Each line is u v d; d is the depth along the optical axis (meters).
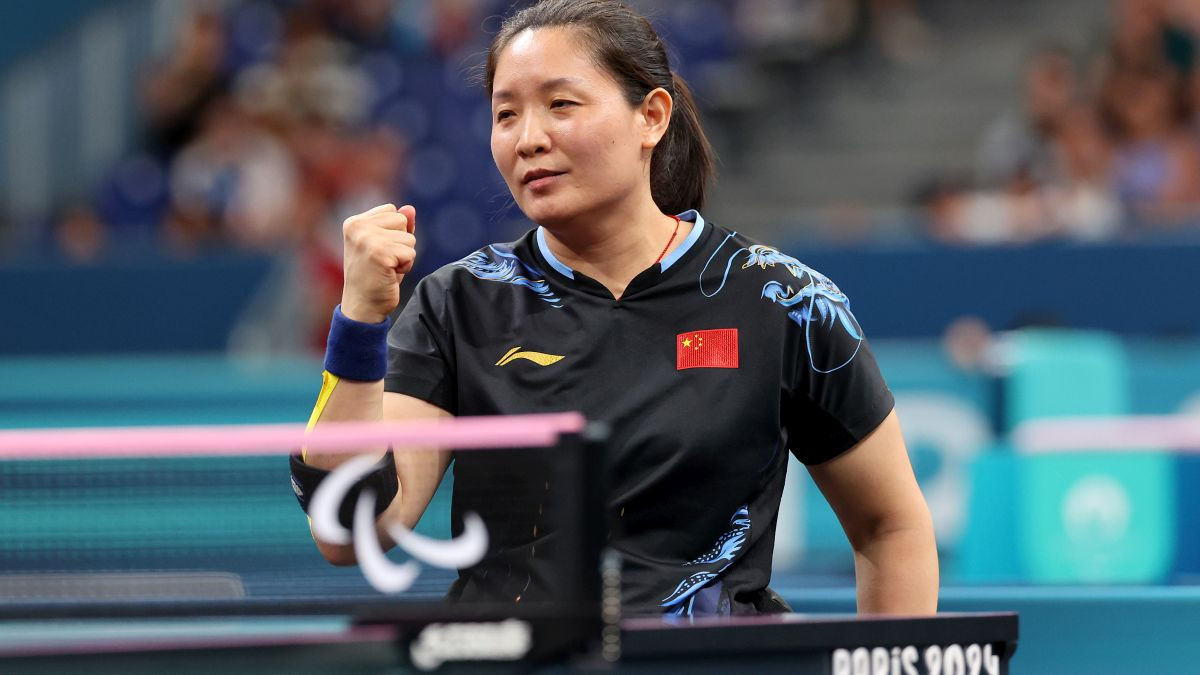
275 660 5.04
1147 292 25.50
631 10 7.40
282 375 23.11
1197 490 16.23
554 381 7.09
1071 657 10.23
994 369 22.23
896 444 7.45
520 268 7.42
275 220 30.28
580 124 7.00
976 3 35.59
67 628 5.29
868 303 26.03
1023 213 27.77
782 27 34.94
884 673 5.66
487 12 34.03
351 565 5.56
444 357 7.33
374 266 6.33
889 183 33.09
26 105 35.59
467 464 5.48
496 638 5.07
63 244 30.31
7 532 5.63
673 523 6.97
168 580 5.57
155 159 34.66
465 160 31.12
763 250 7.39
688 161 7.88
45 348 27.66
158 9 36.59
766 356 7.12
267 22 34.94
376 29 34.00
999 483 16.53
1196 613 10.15
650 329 7.14
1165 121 30.38
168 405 22.98
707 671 5.31
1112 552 16.09
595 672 5.04
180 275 27.45
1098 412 21.30
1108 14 34.78
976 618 5.90
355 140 31.45
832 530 20.62
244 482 5.72
